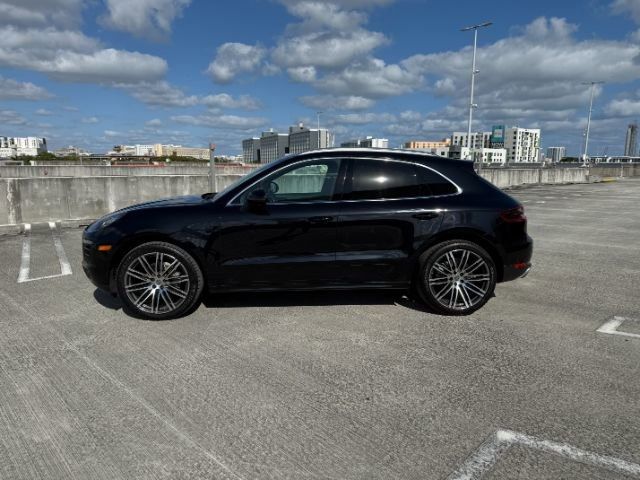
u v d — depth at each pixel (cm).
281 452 245
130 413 281
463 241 444
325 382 319
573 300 504
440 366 343
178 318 441
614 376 326
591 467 232
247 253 436
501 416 277
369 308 471
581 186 2731
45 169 3119
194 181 1220
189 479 225
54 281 572
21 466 234
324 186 447
